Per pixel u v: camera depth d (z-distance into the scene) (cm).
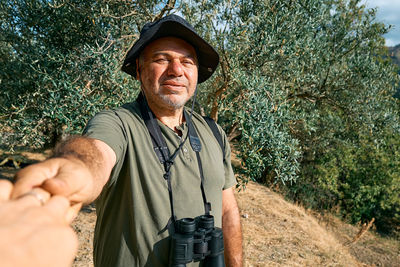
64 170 47
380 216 1345
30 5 449
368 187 1195
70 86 318
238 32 392
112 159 90
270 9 441
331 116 831
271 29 421
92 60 344
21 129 368
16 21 488
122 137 99
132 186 98
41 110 375
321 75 707
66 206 34
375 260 871
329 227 1043
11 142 423
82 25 436
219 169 124
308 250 600
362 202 1222
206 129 136
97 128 93
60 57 376
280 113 357
